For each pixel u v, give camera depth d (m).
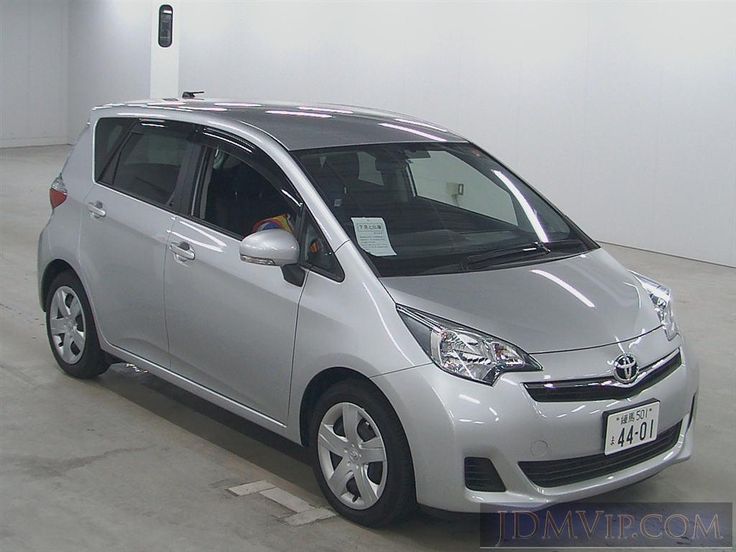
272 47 12.21
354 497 3.48
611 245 9.04
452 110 10.15
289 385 3.59
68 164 4.79
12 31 14.38
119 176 4.47
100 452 4.00
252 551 3.25
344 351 3.34
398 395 3.19
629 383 3.31
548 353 3.25
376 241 3.57
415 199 3.89
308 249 3.59
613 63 8.83
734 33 8.01
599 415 3.23
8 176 11.77
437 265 3.57
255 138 3.94
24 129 14.76
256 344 3.69
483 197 4.10
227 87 12.95
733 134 8.14
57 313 4.83
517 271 3.70
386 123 4.39
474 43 9.85
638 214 8.85
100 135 4.66
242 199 3.88
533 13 9.33
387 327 3.28
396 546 3.35
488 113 9.83
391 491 3.29
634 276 4.05
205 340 3.92
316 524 3.47
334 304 3.43
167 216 4.12
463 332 3.22
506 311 3.39
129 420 4.37
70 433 4.19
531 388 3.17
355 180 3.80
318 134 4.03
